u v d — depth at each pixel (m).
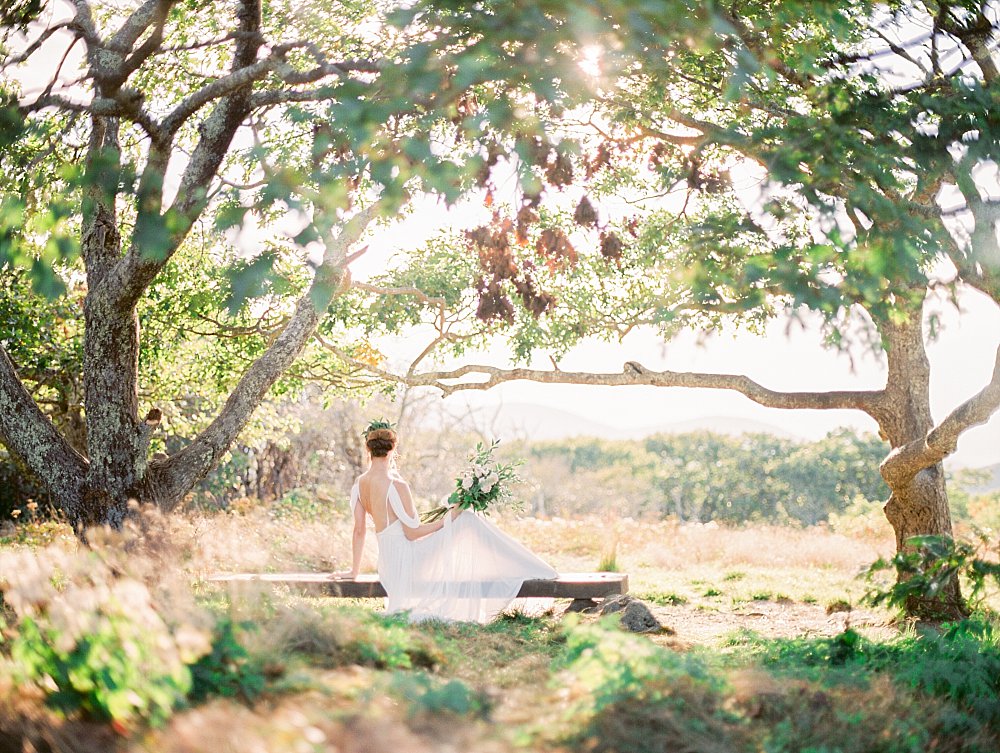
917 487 7.73
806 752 3.50
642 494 48.62
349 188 5.23
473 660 5.15
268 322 10.08
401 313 10.30
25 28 5.30
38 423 7.15
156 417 7.32
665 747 3.39
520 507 7.42
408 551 7.11
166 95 8.61
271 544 10.39
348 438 20.28
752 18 5.77
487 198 5.57
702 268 5.60
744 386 8.48
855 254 4.75
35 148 5.84
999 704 4.55
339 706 3.49
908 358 7.90
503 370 9.20
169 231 4.15
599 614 7.20
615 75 5.65
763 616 8.26
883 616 7.79
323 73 5.70
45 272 4.08
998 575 5.63
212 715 3.13
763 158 5.79
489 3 4.70
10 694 3.39
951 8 6.16
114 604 3.53
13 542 10.48
